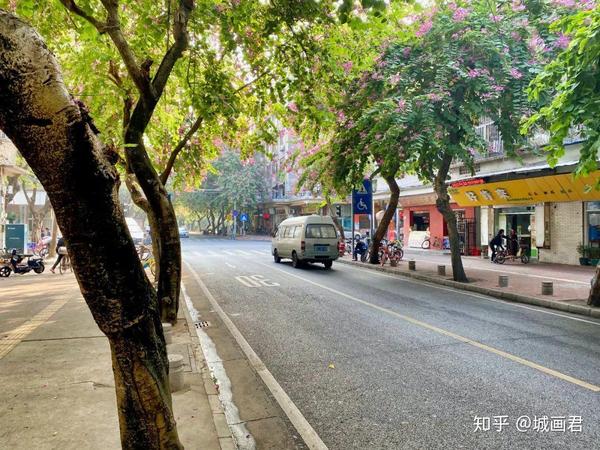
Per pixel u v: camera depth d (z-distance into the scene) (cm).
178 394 468
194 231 9588
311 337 732
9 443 350
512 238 1980
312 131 1091
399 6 650
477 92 1152
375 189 3020
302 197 4372
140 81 610
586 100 711
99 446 346
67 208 191
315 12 762
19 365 548
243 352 658
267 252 2859
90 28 675
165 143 1261
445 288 1276
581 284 1255
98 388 470
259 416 443
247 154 1183
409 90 1218
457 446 374
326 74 898
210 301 1089
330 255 1817
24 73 178
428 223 2811
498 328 784
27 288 1234
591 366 571
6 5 674
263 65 905
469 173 2159
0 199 2022
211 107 852
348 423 420
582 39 660
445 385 510
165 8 811
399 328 786
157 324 238
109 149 206
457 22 1123
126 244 212
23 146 185
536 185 1752
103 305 210
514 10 1208
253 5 801
